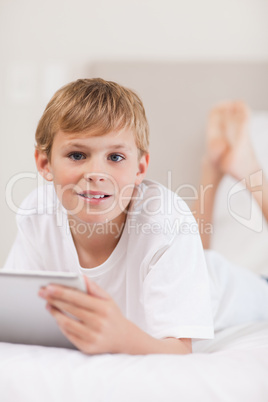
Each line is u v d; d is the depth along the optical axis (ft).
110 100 2.78
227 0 8.37
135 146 2.84
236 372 2.00
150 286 2.78
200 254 2.92
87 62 8.50
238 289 4.23
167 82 8.21
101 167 2.70
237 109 8.05
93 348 2.15
